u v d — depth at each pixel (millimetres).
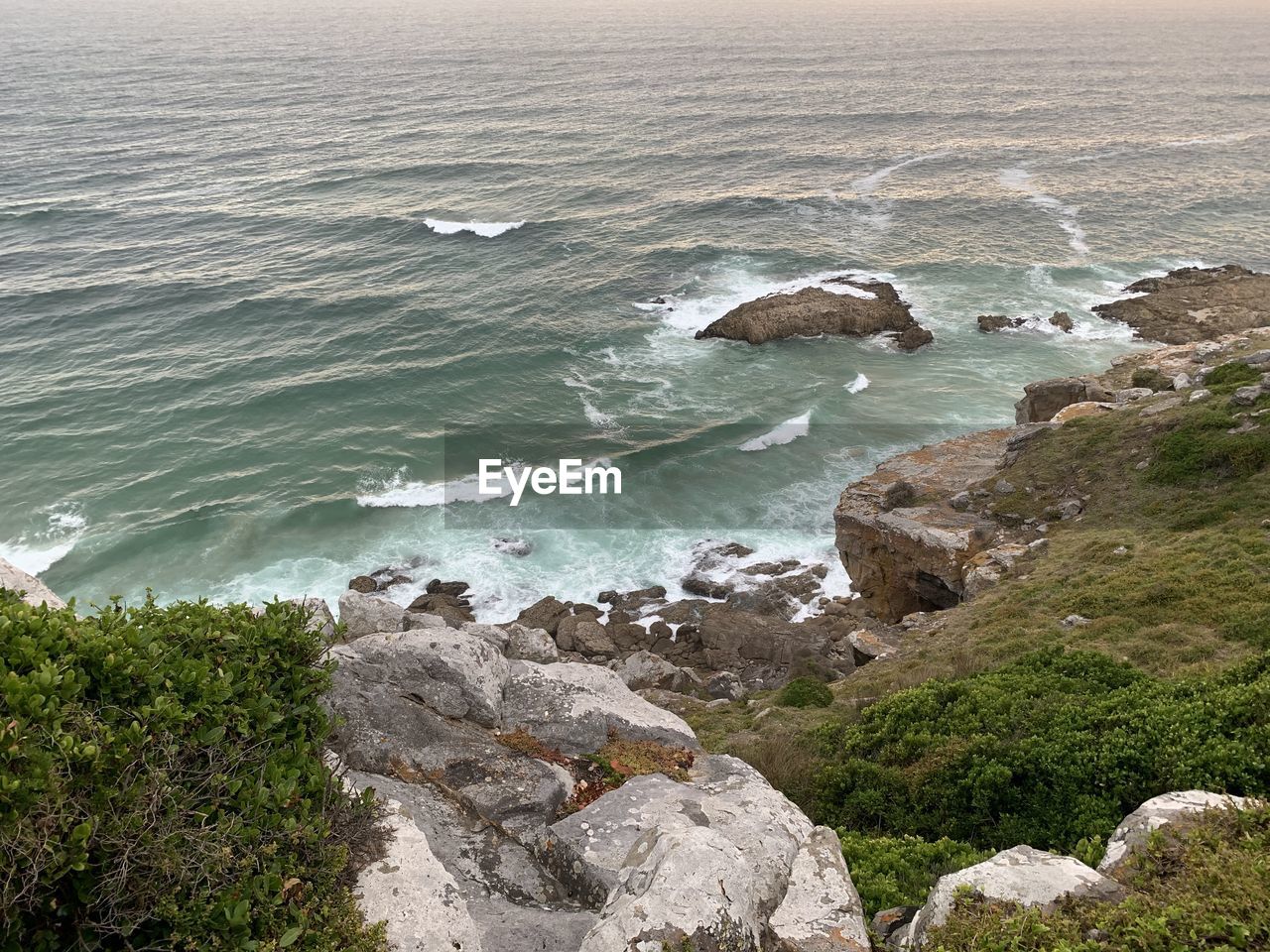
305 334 62000
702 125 130250
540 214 87562
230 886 6598
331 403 52688
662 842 8336
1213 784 10922
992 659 21031
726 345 58500
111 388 54344
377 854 8039
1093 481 31719
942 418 48375
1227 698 12586
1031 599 24734
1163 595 21625
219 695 7660
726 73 185875
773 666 30516
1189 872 7707
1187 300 59562
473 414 51188
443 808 10125
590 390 53469
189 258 77125
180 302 67188
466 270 73625
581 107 145375
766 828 9430
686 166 106062
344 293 68938
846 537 34344
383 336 61406
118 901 5988
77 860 5676
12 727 5781
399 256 77188
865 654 26703
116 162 110000
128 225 85875
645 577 37312
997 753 14070
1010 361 54750
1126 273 68500
